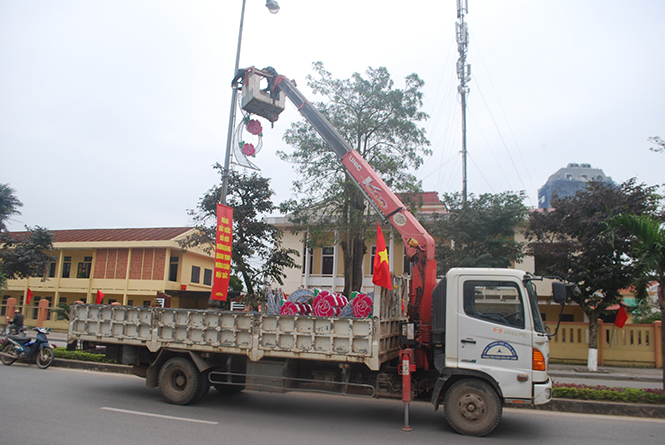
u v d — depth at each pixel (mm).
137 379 10484
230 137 11836
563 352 18156
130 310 8695
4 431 5992
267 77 10914
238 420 7098
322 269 27031
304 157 17938
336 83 17922
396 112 17703
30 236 27672
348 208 18703
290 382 7465
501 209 17531
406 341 7355
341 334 7000
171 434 6129
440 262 18328
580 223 16375
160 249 28703
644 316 23719
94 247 29531
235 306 15648
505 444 6137
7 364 11867
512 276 6766
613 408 8031
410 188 17234
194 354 8070
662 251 8672
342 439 6199
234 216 20969
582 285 16969
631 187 16359
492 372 6547
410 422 7348
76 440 5719
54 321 29391
